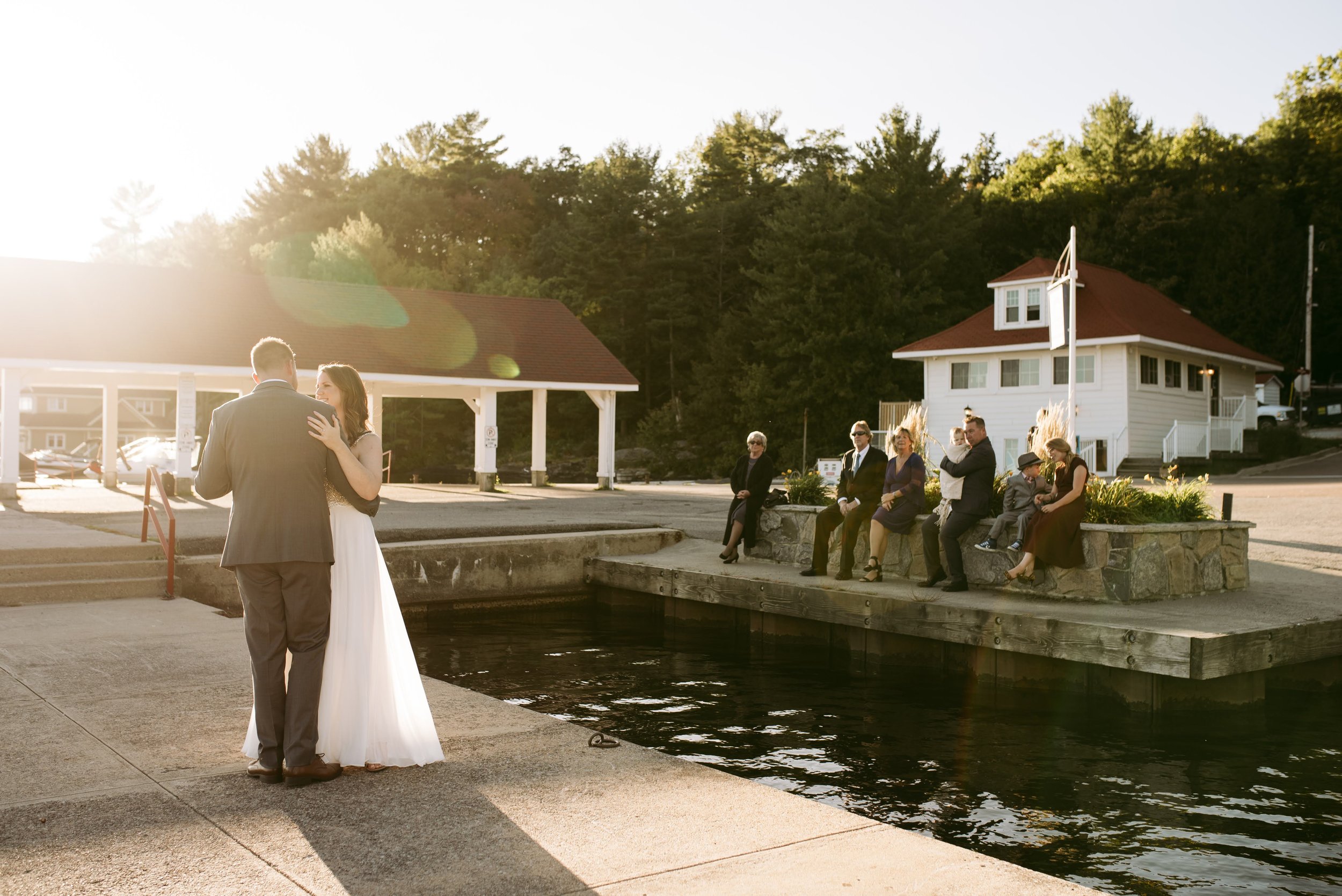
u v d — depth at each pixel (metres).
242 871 3.53
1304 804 6.16
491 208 71.75
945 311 50.41
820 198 47.03
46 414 66.94
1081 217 55.34
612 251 56.91
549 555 14.44
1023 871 3.64
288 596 4.44
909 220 50.44
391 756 4.70
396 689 4.76
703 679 9.84
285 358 4.62
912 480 11.29
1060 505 9.78
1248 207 51.62
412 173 74.38
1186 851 5.37
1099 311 33.69
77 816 4.05
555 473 46.91
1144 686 8.38
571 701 8.88
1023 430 34.88
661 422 50.72
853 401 45.44
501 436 57.88
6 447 21.69
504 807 4.22
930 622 9.99
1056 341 16.64
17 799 4.26
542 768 4.77
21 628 8.63
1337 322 54.53
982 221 55.00
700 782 4.62
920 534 11.62
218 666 7.07
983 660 9.71
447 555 13.76
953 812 6.00
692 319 55.53
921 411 11.73
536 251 64.25
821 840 3.92
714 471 47.00
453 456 53.03
